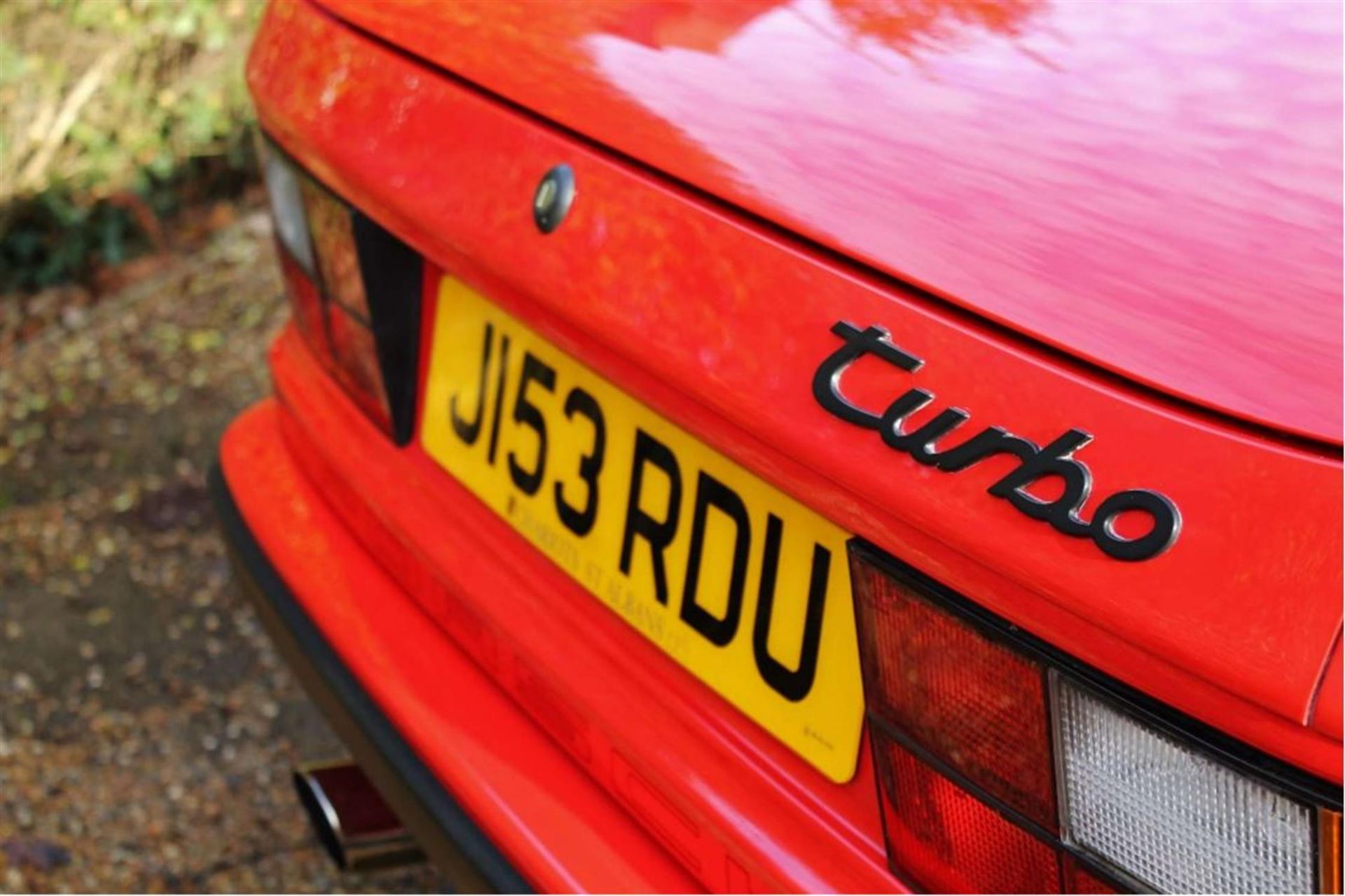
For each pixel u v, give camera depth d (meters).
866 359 1.16
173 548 3.12
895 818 1.25
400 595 1.83
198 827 2.48
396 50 1.68
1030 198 1.19
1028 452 1.07
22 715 2.69
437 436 1.76
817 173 1.27
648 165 1.36
